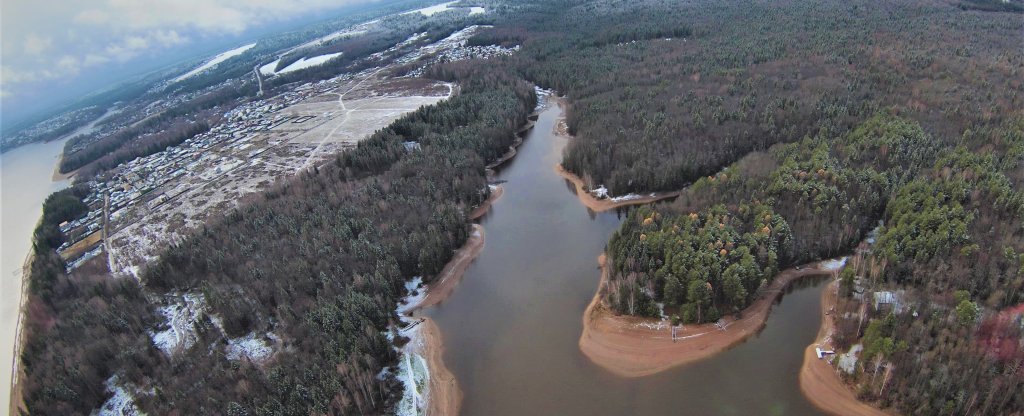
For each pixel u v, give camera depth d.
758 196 96.38
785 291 81.94
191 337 81.25
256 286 85.06
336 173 132.62
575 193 125.81
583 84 190.00
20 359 85.19
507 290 90.25
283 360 71.50
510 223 113.81
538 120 180.38
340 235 96.88
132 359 75.81
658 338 74.38
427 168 127.50
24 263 127.81
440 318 84.56
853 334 69.00
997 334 62.72
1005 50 173.12
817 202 91.81
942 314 67.00
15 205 183.62
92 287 96.62
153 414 66.81
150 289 96.00
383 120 195.25
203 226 116.25
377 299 81.06
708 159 121.31
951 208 84.00
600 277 90.81
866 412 60.69
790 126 130.12
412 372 72.69
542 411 66.50
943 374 58.34
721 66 187.88
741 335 73.94
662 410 64.81
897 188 94.31
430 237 97.31
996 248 75.56
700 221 90.56
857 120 127.06
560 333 78.88
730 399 65.38
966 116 122.62
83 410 70.38
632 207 107.44
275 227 103.88
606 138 137.75
